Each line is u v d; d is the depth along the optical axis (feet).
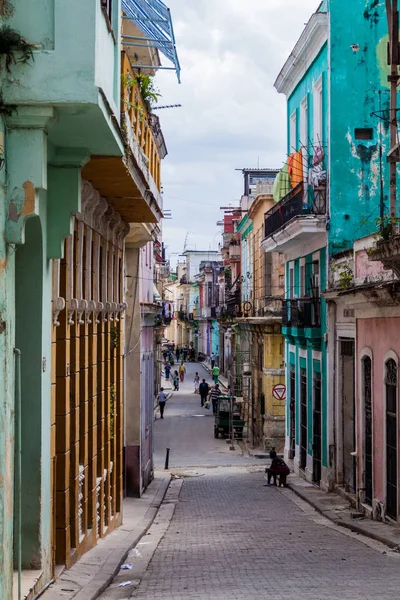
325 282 66.85
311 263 73.36
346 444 63.36
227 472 84.12
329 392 64.64
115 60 29.09
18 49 23.04
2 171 22.98
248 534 45.52
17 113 23.38
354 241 58.03
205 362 265.13
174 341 375.25
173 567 35.12
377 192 66.03
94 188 37.52
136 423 64.90
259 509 58.13
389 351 46.88
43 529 28.27
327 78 67.46
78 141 27.91
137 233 59.88
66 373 32.19
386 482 47.73
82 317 37.04
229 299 157.48
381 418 48.80
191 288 315.78
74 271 35.17
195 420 133.28
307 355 73.26
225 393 157.28
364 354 52.70
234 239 161.27
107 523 44.70
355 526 46.42
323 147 68.64
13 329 23.80
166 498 66.18
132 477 64.49
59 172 28.89
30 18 23.43
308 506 59.21
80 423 36.94
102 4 25.11
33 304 27.96
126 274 64.59
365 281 54.75
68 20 23.31
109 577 32.09
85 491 37.35
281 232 72.79
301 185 68.49
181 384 203.92
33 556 27.86
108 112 25.50
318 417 70.03
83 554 36.37
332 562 34.60
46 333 28.71
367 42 66.64
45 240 28.30
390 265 42.52
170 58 42.47
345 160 66.03
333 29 66.64
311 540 42.60
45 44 23.41
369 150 66.13
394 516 46.26
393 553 37.47
